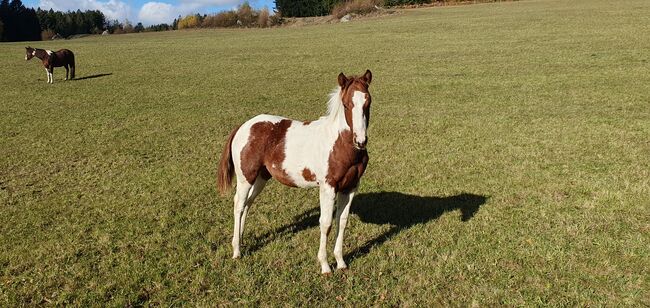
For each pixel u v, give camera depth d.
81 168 9.77
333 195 5.10
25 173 9.45
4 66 26.75
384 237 6.30
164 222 6.86
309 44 32.75
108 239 6.28
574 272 5.23
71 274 5.42
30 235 6.46
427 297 4.90
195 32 60.78
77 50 35.16
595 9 36.97
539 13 38.22
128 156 10.61
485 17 39.41
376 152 10.53
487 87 17.55
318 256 5.41
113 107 16.31
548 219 6.62
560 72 18.92
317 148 5.07
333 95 5.02
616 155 9.41
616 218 6.55
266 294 4.97
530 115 13.32
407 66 22.58
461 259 5.58
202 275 5.32
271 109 15.65
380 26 40.53
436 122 13.03
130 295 4.95
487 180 8.38
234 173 5.82
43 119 14.55
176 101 17.27
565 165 8.96
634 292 4.82
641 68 18.27
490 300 4.80
